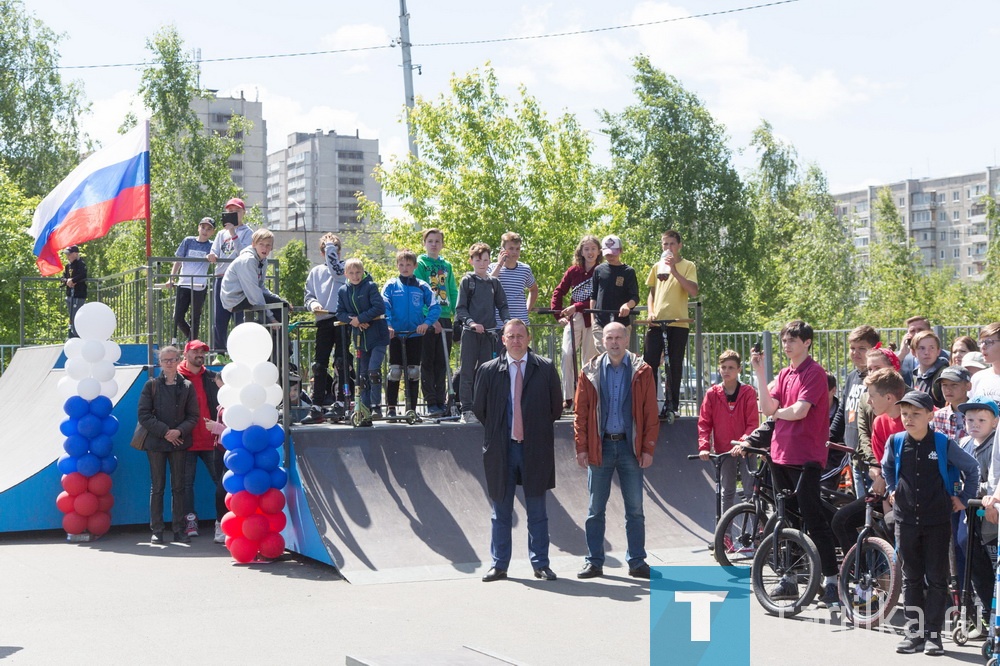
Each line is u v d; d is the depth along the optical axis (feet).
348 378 33.88
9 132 125.39
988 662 18.02
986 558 19.77
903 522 19.62
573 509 31.12
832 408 29.01
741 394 30.48
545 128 99.45
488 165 97.14
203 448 34.63
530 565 28.04
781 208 172.65
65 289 54.34
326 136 475.72
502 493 26.43
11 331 88.94
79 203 42.14
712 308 142.41
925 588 19.93
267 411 29.58
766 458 24.95
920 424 19.58
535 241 95.86
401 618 22.08
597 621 21.71
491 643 19.85
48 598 24.50
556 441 32.99
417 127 98.37
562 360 36.70
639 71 145.07
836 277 170.30
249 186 390.01
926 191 465.47
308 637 20.47
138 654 19.21
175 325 41.81
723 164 144.15
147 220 39.06
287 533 30.55
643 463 26.73
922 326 31.14
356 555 27.32
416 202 99.09
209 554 31.27
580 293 36.68
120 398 36.58
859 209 481.87
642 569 26.71
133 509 36.60
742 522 29.96
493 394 26.45
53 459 35.70
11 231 90.17
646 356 35.45
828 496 23.97
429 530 28.63
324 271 35.76
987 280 175.11
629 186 142.00
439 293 36.70
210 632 20.93
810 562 22.15
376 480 29.73
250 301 34.04
